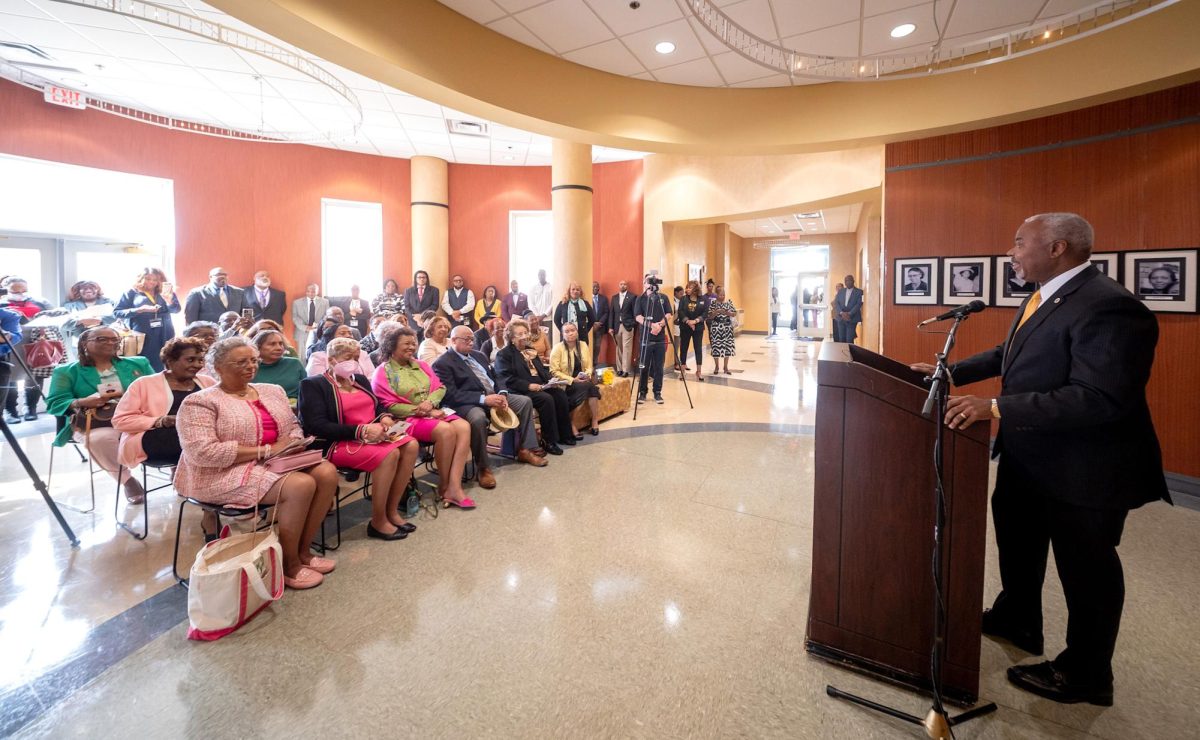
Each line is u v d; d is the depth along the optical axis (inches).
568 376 191.0
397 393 128.2
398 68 135.3
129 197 275.4
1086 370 57.2
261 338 121.1
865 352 82.4
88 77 226.7
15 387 209.6
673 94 190.9
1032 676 66.4
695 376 341.1
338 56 129.8
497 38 158.6
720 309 345.4
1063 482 61.8
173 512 123.2
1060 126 156.9
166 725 59.7
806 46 163.3
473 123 280.8
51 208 252.2
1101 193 150.3
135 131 270.8
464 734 58.9
